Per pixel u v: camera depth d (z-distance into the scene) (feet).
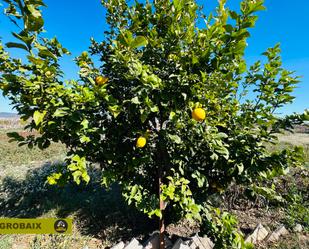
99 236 13.24
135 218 14.23
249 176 8.94
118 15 8.64
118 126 8.28
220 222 8.28
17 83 6.80
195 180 9.36
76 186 19.01
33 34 5.98
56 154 34.86
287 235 13.21
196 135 7.64
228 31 6.00
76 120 6.43
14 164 29.22
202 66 7.11
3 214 16.20
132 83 7.69
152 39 7.45
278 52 8.40
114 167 8.32
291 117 8.02
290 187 16.19
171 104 7.55
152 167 9.98
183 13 7.64
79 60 8.53
